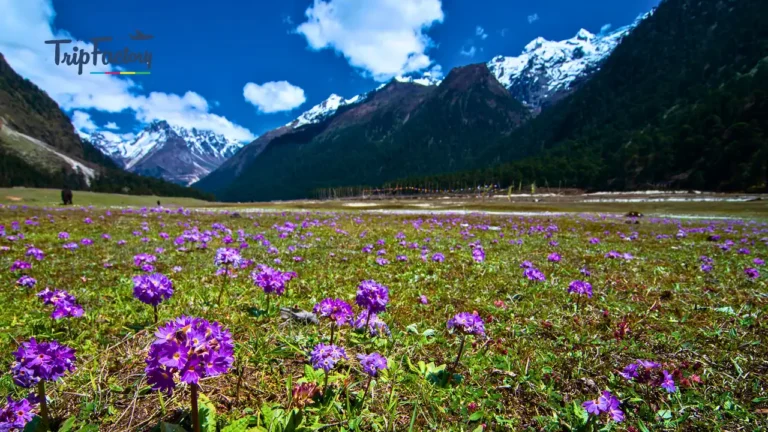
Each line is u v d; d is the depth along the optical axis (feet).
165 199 385.09
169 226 63.52
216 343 8.54
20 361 9.59
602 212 172.65
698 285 27.35
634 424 11.64
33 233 48.01
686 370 14.62
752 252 45.42
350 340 15.47
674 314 20.89
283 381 12.67
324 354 11.53
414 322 18.83
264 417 10.41
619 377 14.24
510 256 38.99
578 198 433.07
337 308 14.06
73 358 10.59
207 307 18.89
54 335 15.66
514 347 16.33
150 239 45.47
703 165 511.81
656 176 560.61
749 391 13.32
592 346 16.56
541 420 11.56
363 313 15.85
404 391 12.59
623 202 278.67
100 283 24.59
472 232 64.13
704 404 12.51
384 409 11.55
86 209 111.14
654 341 17.21
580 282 21.20
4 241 39.60
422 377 13.33
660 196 400.67
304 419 10.55
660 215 144.77
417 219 95.96
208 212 115.85
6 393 11.52
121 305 19.29
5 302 20.10
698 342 17.06
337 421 10.79
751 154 452.35
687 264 36.58
